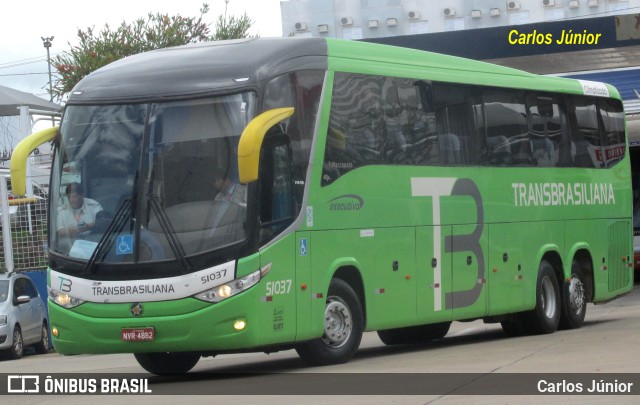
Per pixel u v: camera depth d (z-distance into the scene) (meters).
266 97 13.07
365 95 14.78
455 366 13.46
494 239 17.42
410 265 15.47
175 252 12.66
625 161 21.89
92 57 39.00
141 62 13.80
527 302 18.30
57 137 13.69
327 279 13.85
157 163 12.98
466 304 16.67
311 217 13.63
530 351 15.27
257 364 15.94
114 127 13.29
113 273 12.83
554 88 19.44
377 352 16.91
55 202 13.45
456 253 16.47
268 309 12.89
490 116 17.53
